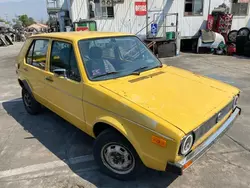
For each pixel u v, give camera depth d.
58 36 3.31
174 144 2.01
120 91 2.56
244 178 2.75
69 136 3.83
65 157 3.25
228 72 8.20
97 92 2.61
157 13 13.52
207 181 2.71
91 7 12.36
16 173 2.94
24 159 3.23
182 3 13.71
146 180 2.74
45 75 3.55
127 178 2.67
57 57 3.29
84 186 2.68
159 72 3.29
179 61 11.02
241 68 8.84
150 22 13.56
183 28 14.19
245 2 14.59
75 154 3.31
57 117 4.59
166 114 2.21
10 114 4.83
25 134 3.94
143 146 2.25
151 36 13.46
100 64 2.97
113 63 3.11
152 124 2.13
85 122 2.92
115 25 13.01
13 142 3.69
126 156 2.56
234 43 13.11
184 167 2.07
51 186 2.69
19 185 2.72
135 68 3.23
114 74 2.96
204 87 2.94
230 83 6.72
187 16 14.02
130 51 3.46
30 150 3.45
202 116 2.29
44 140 3.73
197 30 14.45
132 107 2.29
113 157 2.67
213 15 14.10
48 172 2.94
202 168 2.94
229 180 2.72
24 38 30.08
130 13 13.07
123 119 2.36
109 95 2.49
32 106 4.54
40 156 3.29
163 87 2.76
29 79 4.15
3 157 3.29
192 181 2.72
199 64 10.00
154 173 2.86
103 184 2.70
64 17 13.85
